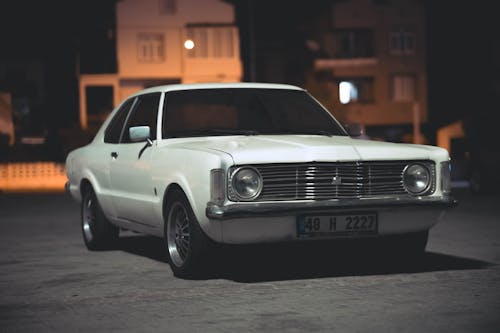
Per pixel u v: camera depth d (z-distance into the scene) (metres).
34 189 36.16
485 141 25.41
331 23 60.72
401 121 60.72
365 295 7.89
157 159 9.59
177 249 9.34
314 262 10.09
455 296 7.77
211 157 8.55
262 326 6.71
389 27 60.78
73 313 7.45
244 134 9.83
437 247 11.52
